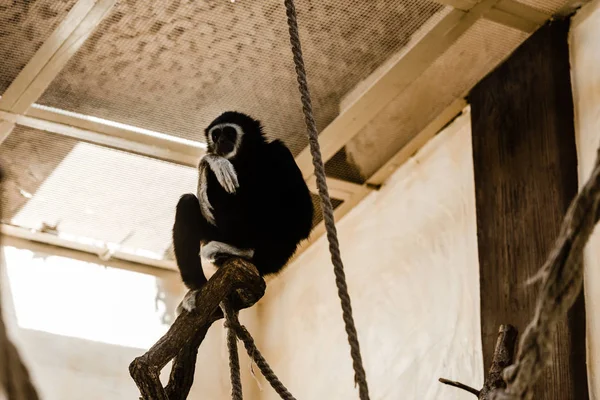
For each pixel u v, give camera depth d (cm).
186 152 697
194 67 629
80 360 761
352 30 609
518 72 617
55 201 748
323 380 734
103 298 796
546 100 586
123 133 679
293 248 475
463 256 633
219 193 469
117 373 770
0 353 179
